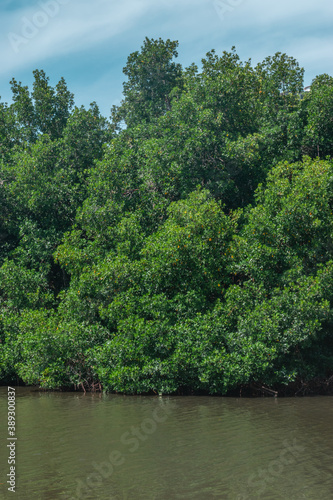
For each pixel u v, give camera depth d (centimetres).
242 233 2259
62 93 3466
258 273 2053
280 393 1950
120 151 2756
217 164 2722
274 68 2961
